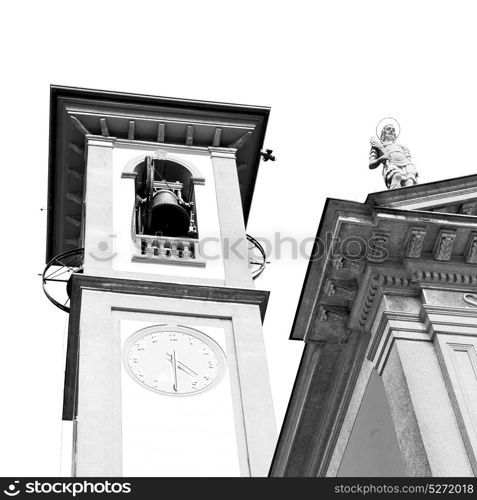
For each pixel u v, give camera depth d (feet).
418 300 74.43
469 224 74.69
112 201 135.03
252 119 146.51
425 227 74.59
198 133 145.18
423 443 67.97
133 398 112.68
